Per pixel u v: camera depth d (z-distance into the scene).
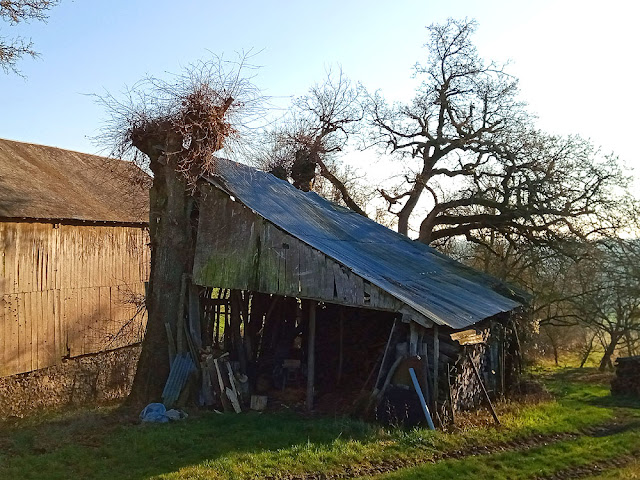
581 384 21.22
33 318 17.27
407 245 20.34
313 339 12.89
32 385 17.19
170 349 13.28
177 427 10.55
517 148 25.36
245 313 15.21
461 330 12.82
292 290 12.43
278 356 15.34
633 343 30.98
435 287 14.72
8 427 11.84
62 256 18.55
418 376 11.40
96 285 20.17
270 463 8.53
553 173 24.50
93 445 9.41
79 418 11.71
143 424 10.90
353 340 15.61
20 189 18.27
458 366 12.23
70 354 18.84
